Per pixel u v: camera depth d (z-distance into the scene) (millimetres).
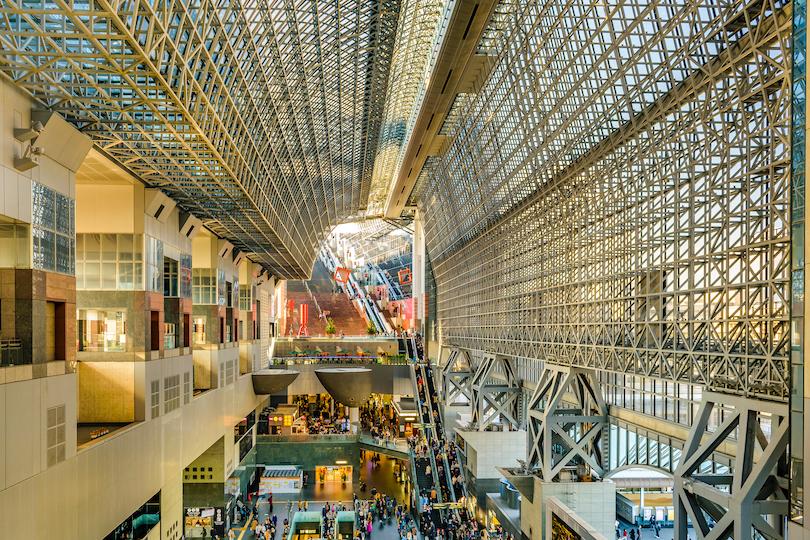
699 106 22297
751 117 20141
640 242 27031
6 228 18297
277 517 43812
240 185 28062
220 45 19375
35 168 18812
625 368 28344
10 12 12812
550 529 30578
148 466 28891
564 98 29250
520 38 31656
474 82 40375
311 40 26109
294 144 36094
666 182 25953
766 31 18641
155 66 15609
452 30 32062
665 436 29594
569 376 35219
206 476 44812
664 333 25797
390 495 49969
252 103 24766
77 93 19047
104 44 16516
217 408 44000
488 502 46094
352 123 43844
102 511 23547
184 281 35625
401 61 39031
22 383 17859
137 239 28609
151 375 29406
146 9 14086
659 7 22688
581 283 33531
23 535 17750
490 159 44000
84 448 22000
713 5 20328
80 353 28406
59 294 20297
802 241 14570
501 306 49812
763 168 19234
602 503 33875
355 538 37594
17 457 17516
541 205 39188
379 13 28875
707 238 22781
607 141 28891
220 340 45844
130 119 19656
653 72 23750
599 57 26625
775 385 19312
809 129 14344
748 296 20438
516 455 49250
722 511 23078
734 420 21016
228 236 46156
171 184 29438
